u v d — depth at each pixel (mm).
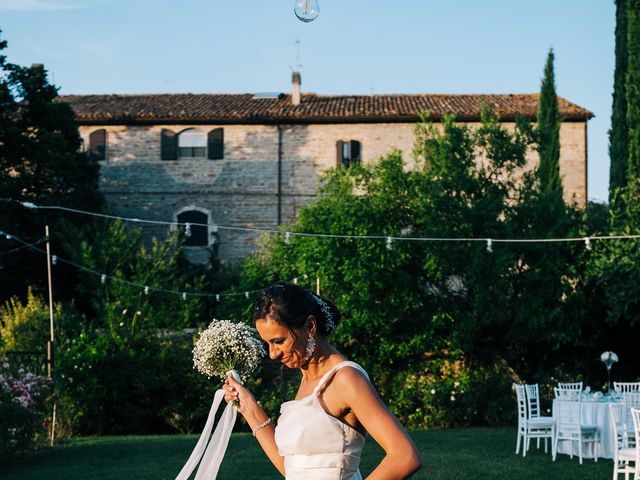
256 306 2826
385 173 20297
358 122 28391
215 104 29938
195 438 16531
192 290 22109
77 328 21031
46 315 20500
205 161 28703
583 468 11414
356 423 2768
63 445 15367
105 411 19391
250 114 28375
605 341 20109
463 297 20234
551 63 24688
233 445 14344
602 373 20281
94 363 19344
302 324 2785
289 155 28547
